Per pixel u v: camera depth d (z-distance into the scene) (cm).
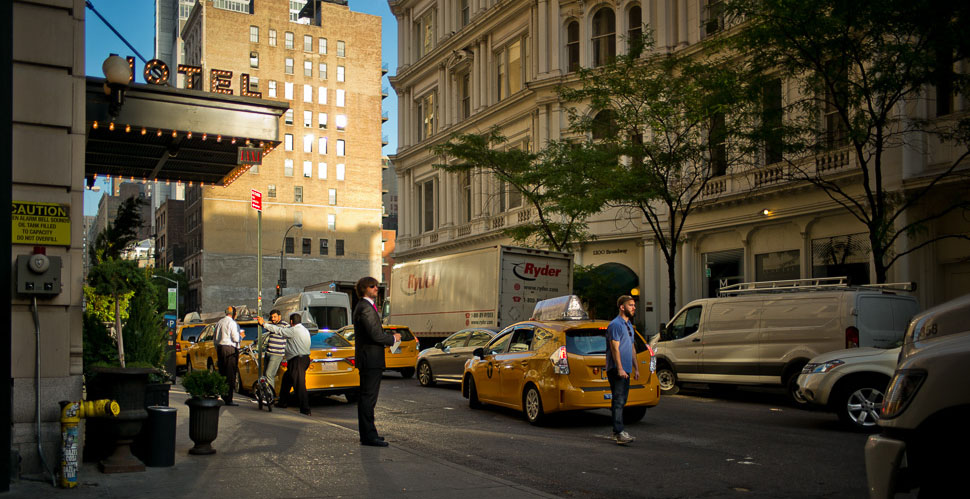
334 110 9006
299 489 706
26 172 723
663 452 986
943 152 1986
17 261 706
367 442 969
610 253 3170
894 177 2061
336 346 1698
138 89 1066
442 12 4312
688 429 1188
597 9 3219
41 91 733
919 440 417
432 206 4538
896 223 2073
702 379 1680
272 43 8744
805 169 2366
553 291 2292
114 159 1361
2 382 655
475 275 2355
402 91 4819
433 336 2641
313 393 1619
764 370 1541
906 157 2036
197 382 885
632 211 3067
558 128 3291
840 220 2314
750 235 2661
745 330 1597
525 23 3559
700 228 2820
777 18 1650
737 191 2642
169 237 9744
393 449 944
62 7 745
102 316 867
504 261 2231
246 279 8288
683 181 2675
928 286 2045
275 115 1166
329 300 3278
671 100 2109
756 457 944
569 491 779
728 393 1809
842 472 847
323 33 9019
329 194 8862
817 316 1461
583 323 1238
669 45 2897
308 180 8762
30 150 726
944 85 1666
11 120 685
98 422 801
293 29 8862
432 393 1833
